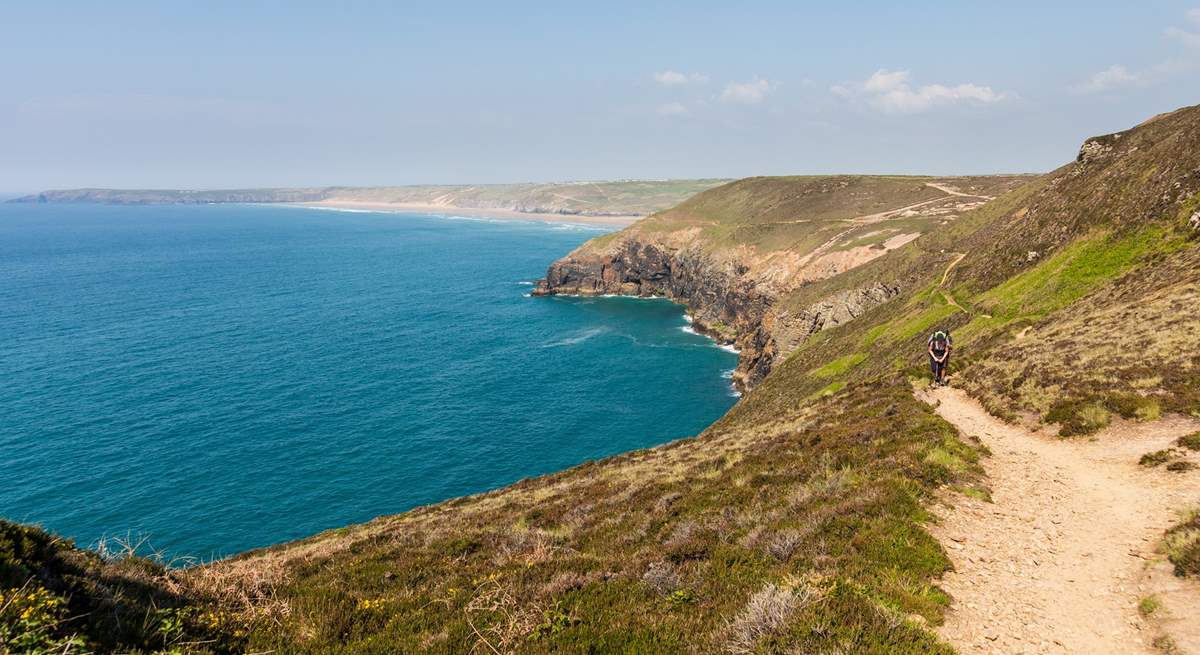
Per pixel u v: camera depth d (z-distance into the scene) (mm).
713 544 13117
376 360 97000
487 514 23312
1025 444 20094
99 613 8914
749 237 143500
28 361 90812
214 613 10250
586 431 70000
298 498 53031
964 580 10773
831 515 13289
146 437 64562
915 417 22453
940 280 69438
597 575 11711
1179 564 10391
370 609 11117
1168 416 18922
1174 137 50281
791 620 8516
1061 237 54375
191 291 156875
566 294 166750
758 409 61812
